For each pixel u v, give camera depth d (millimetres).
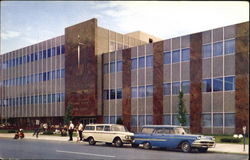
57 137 32375
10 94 60531
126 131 22500
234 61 31516
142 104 39469
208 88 33531
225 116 31891
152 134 20000
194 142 18016
